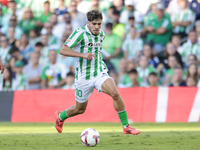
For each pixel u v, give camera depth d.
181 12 34.34
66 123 28.97
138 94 29.45
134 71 34.03
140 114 29.16
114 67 34.50
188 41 34.12
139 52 34.25
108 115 29.52
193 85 33.69
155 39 34.28
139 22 34.72
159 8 34.19
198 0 34.44
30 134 19.66
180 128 23.55
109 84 13.55
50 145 13.89
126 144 14.09
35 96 30.83
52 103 30.47
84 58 13.09
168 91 29.28
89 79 14.20
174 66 33.88
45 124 28.33
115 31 34.69
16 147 13.15
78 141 15.56
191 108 28.95
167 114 29.02
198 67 33.81
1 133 20.39
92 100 29.95
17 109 30.88
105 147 12.94
